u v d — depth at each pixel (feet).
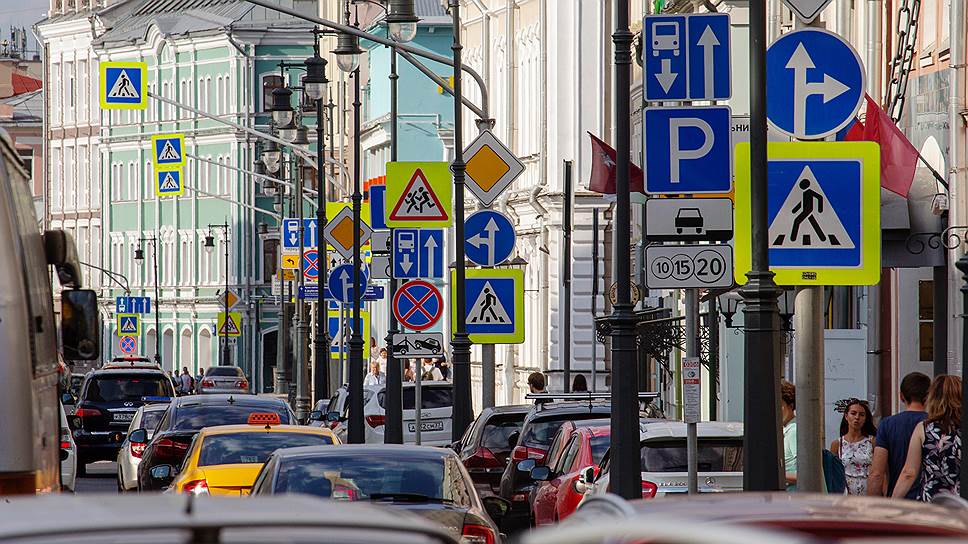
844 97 102.32
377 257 241.96
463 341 195.31
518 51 383.45
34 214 90.17
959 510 45.34
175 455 179.73
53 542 35.45
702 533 36.35
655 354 224.53
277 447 129.29
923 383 107.86
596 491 123.03
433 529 38.37
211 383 564.30
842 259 101.91
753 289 100.53
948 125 158.61
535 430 164.86
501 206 383.86
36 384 82.12
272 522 36.96
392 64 268.41
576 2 343.46
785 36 102.27
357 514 39.11
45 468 85.92
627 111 123.24
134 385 305.73
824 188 102.01
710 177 111.55
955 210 153.17
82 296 92.68
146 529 35.88
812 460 104.88
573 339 339.77
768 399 100.53
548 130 348.79
